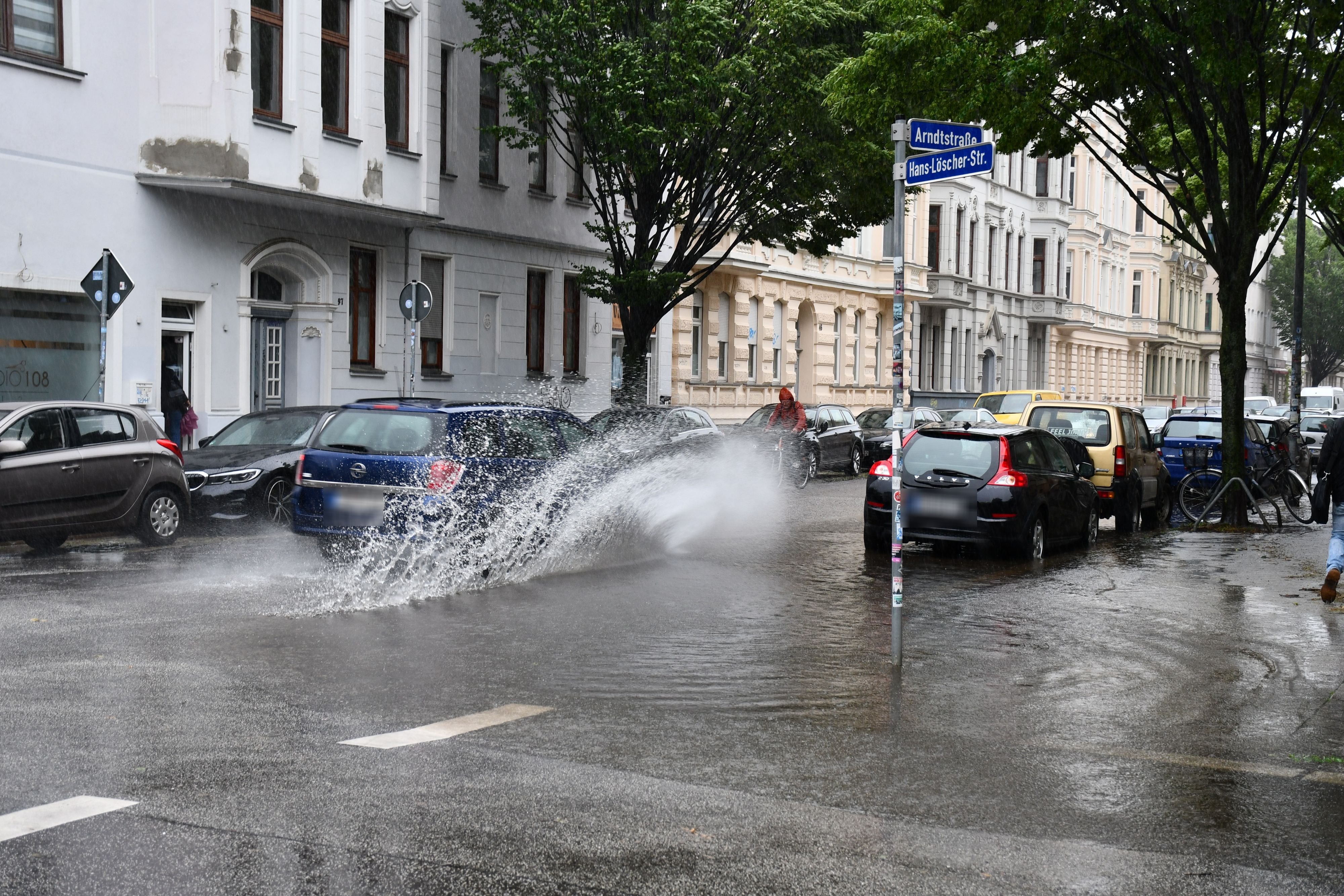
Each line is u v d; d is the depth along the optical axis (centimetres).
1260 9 1811
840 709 780
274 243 2339
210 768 616
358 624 1014
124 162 2056
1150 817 581
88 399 1945
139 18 2073
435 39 2641
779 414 2842
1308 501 2467
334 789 589
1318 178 2989
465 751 660
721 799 593
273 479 1627
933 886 489
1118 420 1933
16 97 1880
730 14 2406
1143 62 1914
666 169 2519
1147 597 1270
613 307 3491
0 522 1316
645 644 965
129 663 846
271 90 2219
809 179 2525
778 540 1727
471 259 2908
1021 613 1163
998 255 6138
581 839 533
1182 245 8700
